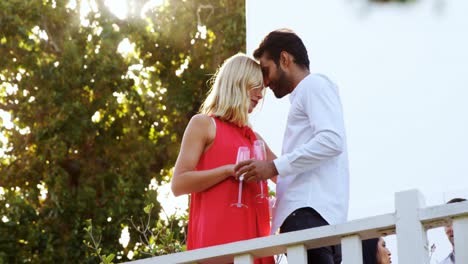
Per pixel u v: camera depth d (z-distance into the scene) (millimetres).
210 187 3607
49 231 13477
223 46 13875
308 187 3506
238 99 3709
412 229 2908
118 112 14141
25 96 13852
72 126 13602
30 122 13914
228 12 13898
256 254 3160
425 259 2889
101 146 14000
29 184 13922
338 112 3543
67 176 13734
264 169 3484
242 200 3584
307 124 3600
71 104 13633
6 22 13750
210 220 3564
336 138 3467
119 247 13453
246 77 3736
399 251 2908
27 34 13773
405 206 2941
